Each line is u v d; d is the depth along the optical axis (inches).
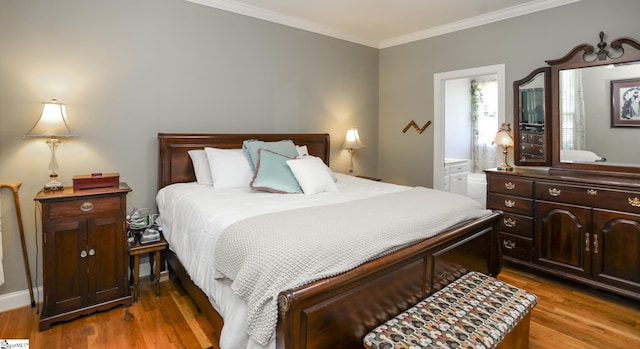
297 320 49.8
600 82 116.0
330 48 167.2
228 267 62.3
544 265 116.2
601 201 102.7
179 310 96.1
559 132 125.1
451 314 62.7
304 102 158.9
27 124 96.2
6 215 95.7
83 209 89.9
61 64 100.2
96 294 92.9
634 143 110.4
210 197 95.1
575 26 122.3
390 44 183.5
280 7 136.3
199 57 126.3
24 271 98.9
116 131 111.0
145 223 105.3
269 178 105.0
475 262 87.8
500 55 142.3
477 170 258.7
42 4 96.5
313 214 74.2
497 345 57.3
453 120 247.3
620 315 94.3
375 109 190.9
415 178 177.8
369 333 57.8
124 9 110.1
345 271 54.7
